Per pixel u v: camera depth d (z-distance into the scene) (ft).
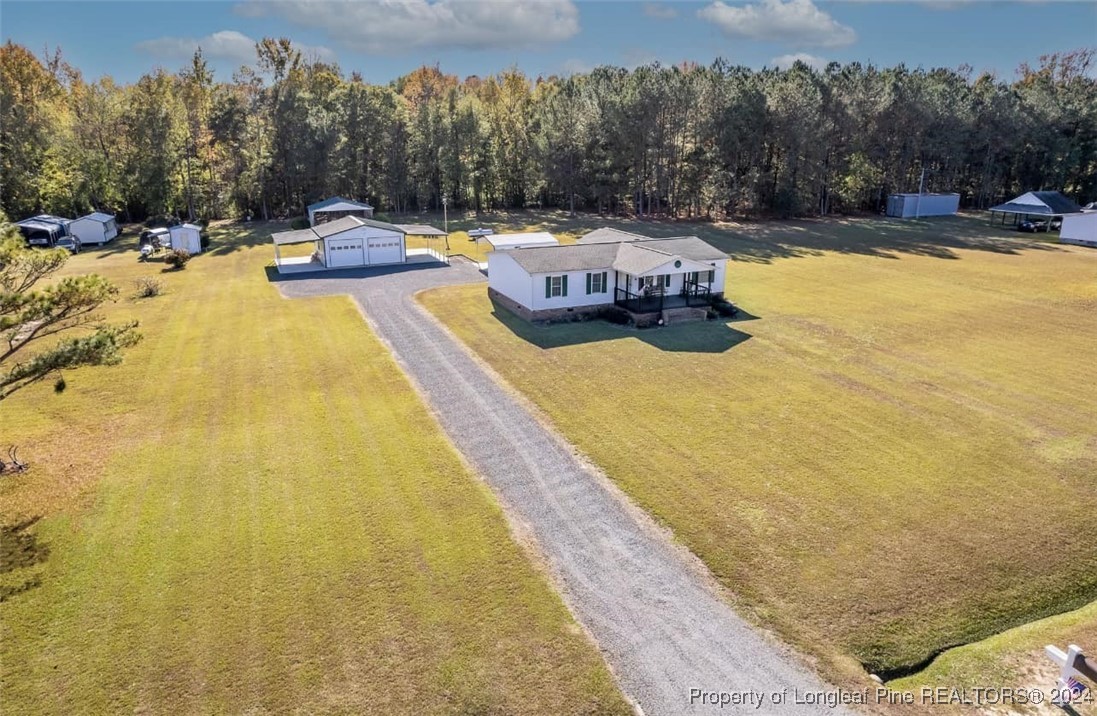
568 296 105.91
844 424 67.62
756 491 54.80
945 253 167.43
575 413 70.18
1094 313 109.70
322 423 67.87
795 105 213.25
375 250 150.71
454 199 249.96
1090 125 246.68
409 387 77.36
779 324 103.50
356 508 52.34
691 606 41.78
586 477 57.11
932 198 239.71
